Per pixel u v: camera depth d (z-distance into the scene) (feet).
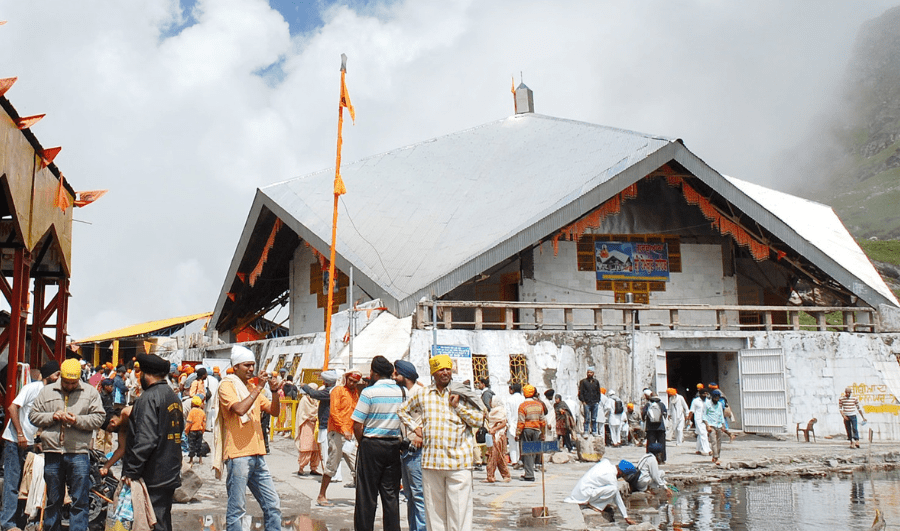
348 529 30.19
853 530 35.17
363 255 80.53
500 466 46.75
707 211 87.76
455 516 24.17
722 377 86.94
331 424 36.27
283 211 92.07
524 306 74.54
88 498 27.02
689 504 42.65
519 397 57.16
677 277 91.76
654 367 77.41
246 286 112.57
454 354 67.82
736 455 62.80
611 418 69.41
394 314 70.59
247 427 25.22
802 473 56.08
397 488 25.90
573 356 74.49
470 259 74.13
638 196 91.86
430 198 93.71
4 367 43.42
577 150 94.32
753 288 99.86
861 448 69.82
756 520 37.83
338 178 67.41
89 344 138.00
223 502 36.73
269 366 92.79
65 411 26.35
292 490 40.91
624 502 42.57
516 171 95.45
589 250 89.61
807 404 80.02
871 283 94.07
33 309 48.78
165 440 23.07
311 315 101.60
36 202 37.93
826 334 82.58
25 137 35.70
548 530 31.60
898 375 83.05
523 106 120.16
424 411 24.72
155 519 22.61
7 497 29.19
